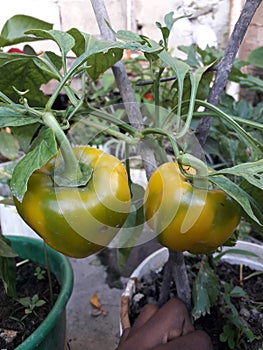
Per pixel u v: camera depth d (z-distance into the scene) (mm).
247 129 387
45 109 160
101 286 475
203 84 247
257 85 348
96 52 162
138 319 261
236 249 313
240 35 218
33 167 144
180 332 237
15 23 261
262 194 193
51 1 431
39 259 354
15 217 464
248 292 312
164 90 509
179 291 264
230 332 263
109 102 493
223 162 451
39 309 304
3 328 286
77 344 406
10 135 497
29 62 216
